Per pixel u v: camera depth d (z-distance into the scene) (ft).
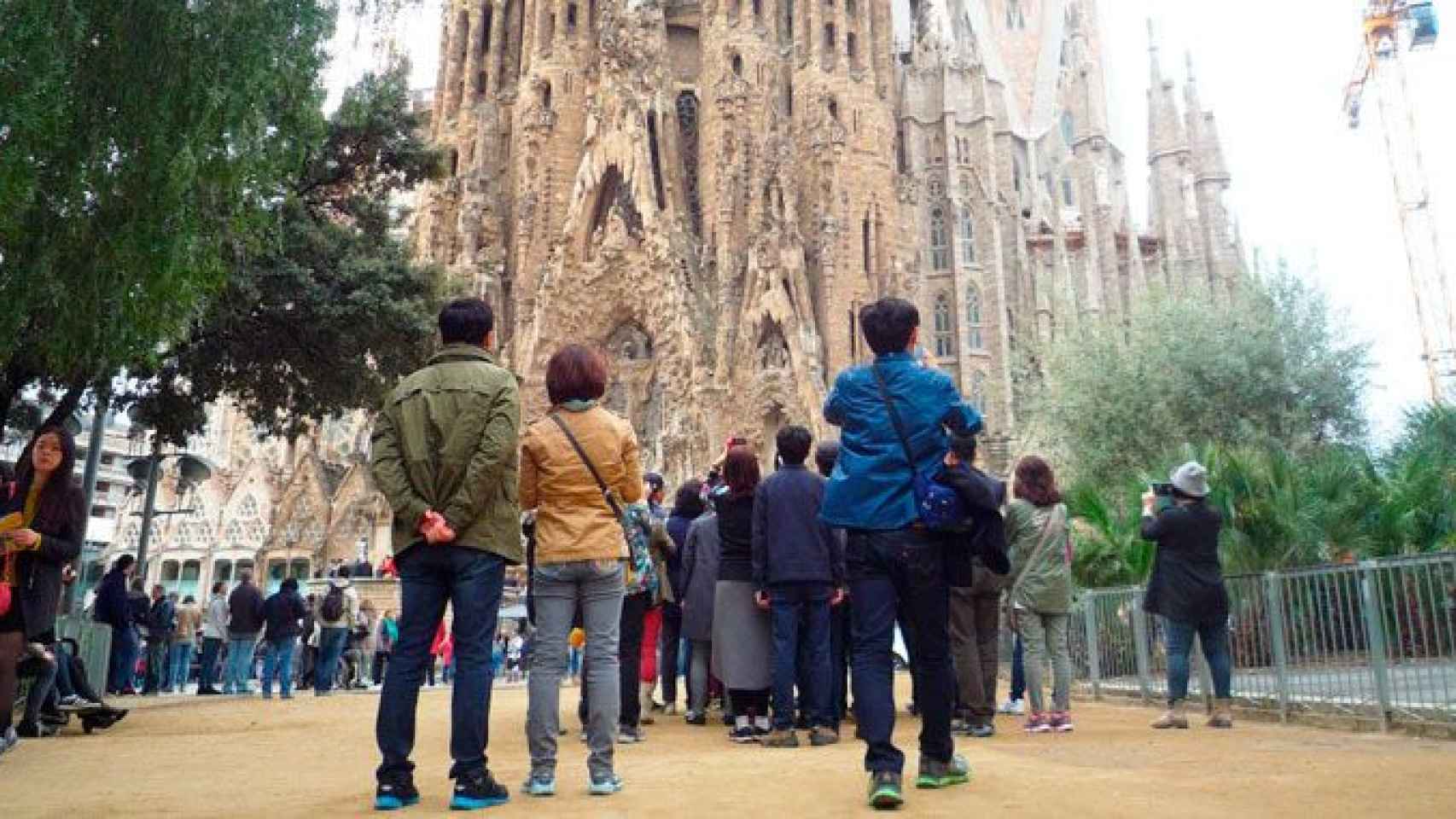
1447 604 31.68
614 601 22.65
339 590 75.41
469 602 20.77
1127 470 111.96
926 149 247.70
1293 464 74.64
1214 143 301.22
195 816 19.27
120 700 64.95
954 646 35.53
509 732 38.86
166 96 37.70
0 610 29.53
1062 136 309.22
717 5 226.58
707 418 189.16
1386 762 25.57
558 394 23.71
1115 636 52.49
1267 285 118.93
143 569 90.22
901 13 278.87
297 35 42.29
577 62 227.81
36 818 19.42
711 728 40.63
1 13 34.12
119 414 90.79
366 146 94.68
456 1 243.60
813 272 207.00
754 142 214.28
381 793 20.02
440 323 22.67
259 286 81.10
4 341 37.73
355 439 224.33
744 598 35.42
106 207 38.29
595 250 206.59
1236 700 42.01
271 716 50.26
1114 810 18.98
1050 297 162.30
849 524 20.97
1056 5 326.03
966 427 21.18
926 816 18.39
